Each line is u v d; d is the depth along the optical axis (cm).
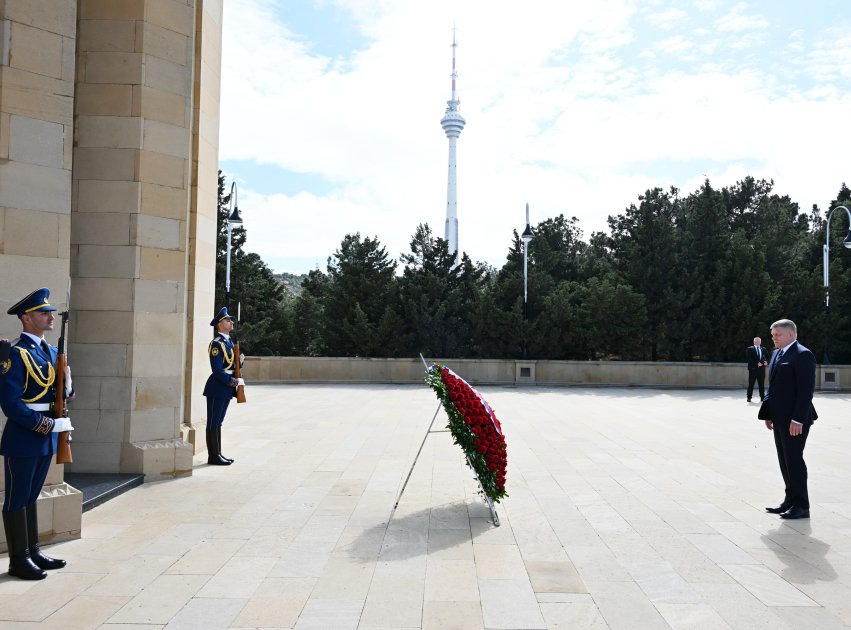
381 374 2417
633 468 912
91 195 808
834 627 412
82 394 806
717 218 2728
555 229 4000
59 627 403
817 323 2511
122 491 746
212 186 1025
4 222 556
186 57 862
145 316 823
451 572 504
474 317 2689
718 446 1097
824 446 1142
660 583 485
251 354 3133
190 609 431
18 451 489
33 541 504
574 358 2711
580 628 408
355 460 955
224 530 609
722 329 2578
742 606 444
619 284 2609
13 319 560
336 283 2920
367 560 529
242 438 1152
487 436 649
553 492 772
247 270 3209
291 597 452
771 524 642
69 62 598
